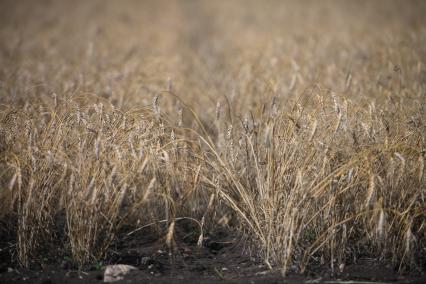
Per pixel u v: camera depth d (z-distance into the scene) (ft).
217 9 158.10
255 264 27.37
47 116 36.81
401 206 27.07
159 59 57.26
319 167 27.04
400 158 25.11
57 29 94.07
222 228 32.35
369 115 29.89
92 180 25.50
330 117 29.78
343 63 54.19
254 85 47.44
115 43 76.95
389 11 116.06
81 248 26.37
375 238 26.94
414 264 26.07
